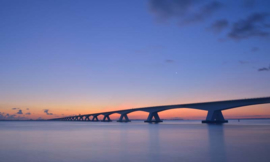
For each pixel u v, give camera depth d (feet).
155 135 166.50
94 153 88.89
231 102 365.81
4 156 84.94
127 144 114.62
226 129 237.66
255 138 137.69
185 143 115.96
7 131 239.91
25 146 111.34
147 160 75.36
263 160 73.46
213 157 78.64
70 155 85.40
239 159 75.10
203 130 221.87
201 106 425.28
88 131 226.99
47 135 178.70
